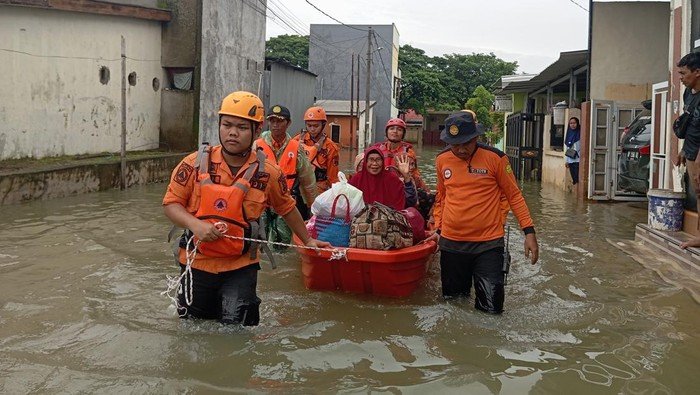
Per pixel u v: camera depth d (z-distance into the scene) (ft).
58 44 44.09
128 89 52.75
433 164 81.56
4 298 16.12
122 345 12.57
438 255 22.81
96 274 18.83
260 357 12.10
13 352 12.26
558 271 20.42
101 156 48.78
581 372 11.76
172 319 14.33
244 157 12.48
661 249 22.72
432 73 171.22
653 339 13.62
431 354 12.65
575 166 44.47
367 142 109.40
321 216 17.33
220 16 60.85
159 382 10.87
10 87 40.04
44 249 22.25
